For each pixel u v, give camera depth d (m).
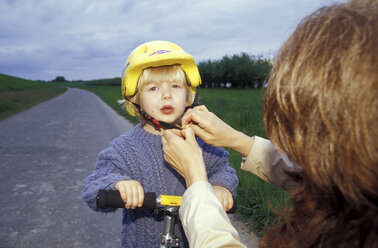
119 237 2.86
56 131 8.70
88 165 5.10
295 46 0.53
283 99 0.52
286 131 0.54
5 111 14.57
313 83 0.47
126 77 1.27
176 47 1.37
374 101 0.42
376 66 0.42
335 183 0.48
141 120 1.37
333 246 0.47
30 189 3.99
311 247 0.50
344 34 0.47
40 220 3.15
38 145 6.70
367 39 0.45
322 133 0.47
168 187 1.32
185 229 0.72
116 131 8.75
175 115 1.30
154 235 1.31
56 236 2.85
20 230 2.94
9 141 7.13
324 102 0.45
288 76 0.52
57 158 5.55
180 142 0.89
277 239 0.56
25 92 33.50
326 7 0.56
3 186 4.09
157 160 1.33
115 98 24.67
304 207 0.54
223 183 1.29
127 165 1.31
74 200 3.65
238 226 2.81
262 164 1.08
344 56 0.45
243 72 40.62
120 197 1.00
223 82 44.44
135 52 1.32
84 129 9.09
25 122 10.82
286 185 1.06
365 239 0.44
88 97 31.31
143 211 1.31
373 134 0.41
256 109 9.15
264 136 6.04
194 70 1.31
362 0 0.53
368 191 0.45
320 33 0.50
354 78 0.43
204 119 1.05
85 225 3.06
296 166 0.66
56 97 31.11
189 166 0.85
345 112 0.43
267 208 2.78
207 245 0.64
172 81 1.29
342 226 0.48
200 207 0.71
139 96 1.35
